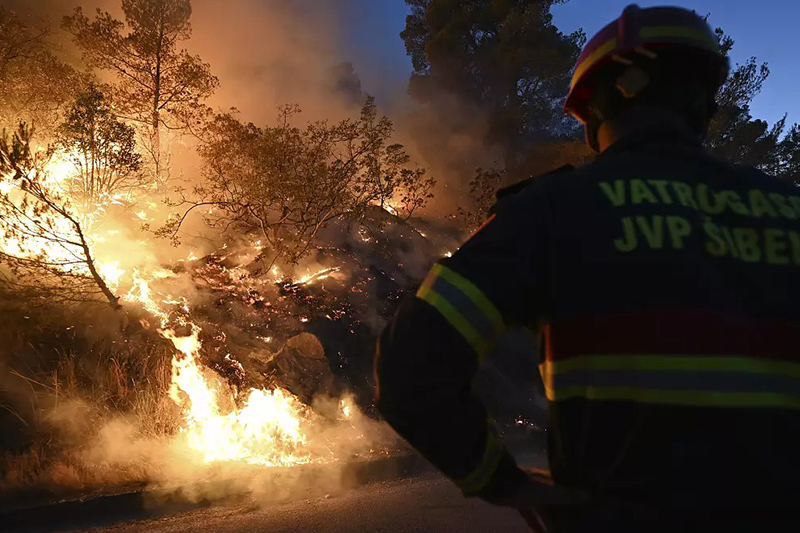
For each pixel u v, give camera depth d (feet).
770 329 3.31
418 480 20.16
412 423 3.20
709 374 3.14
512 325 3.59
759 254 3.51
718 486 3.03
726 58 4.07
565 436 3.45
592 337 3.33
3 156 22.76
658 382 3.16
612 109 4.11
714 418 3.09
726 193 3.73
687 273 3.35
